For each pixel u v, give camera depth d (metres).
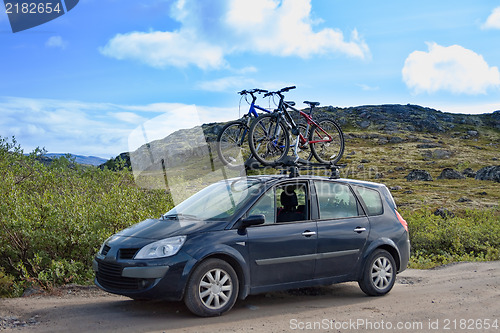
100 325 4.49
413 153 129.12
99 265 5.29
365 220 6.35
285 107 7.48
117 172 11.98
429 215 19.83
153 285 4.75
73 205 8.91
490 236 16.84
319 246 5.77
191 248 4.88
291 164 6.62
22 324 4.49
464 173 92.38
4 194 9.03
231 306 5.06
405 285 7.70
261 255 5.30
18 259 7.91
